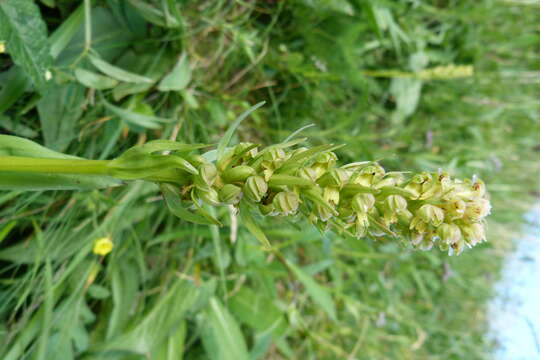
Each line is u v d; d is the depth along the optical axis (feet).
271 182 0.36
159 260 0.92
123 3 0.79
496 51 1.51
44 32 0.62
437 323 1.64
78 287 0.76
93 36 0.78
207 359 1.05
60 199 0.76
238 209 0.39
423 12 1.29
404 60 1.28
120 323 0.86
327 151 0.38
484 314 1.79
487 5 1.34
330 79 1.06
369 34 1.18
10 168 0.40
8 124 0.69
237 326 0.98
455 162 1.35
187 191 0.37
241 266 1.01
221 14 0.92
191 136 0.86
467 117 1.45
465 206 0.37
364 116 1.25
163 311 0.90
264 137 1.05
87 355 0.85
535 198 1.83
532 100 1.58
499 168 1.58
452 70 1.16
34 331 0.73
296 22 1.02
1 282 0.73
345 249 1.22
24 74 0.67
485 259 1.70
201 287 0.93
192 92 0.89
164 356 0.91
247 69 0.96
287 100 1.07
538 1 1.36
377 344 1.40
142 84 0.80
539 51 1.68
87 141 0.77
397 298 1.42
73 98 0.74
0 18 0.59
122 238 0.86
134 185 0.79
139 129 0.80
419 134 1.41
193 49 0.89
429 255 1.37
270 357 1.21
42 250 0.72
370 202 0.36
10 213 0.69
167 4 0.81
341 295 1.18
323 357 1.28
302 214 0.41
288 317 1.05
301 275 1.01
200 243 0.96
